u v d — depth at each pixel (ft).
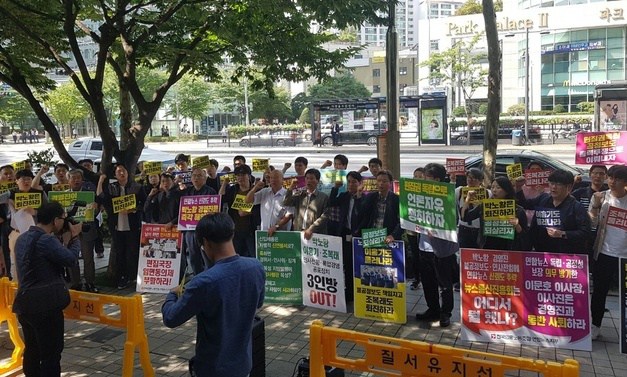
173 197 27.40
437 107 110.11
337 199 24.70
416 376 12.29
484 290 19.67
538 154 41.98
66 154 31.45
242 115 226.17
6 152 139.54
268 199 26.27
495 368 11.43
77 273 26.32
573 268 18.63
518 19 168.25
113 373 18.22
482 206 20.63
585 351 18.81
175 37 36.35
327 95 233.55
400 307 21.84
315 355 13.34
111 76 153.48
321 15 29.48
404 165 78.23
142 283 26.84
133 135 31.96
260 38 33.06
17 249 15.39
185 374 18.06
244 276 11.06
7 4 31.63
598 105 70.59
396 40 36.27
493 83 32.76
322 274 23.66
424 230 20.83
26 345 16.02
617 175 19.30
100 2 29.81
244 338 11.19
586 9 156.87
